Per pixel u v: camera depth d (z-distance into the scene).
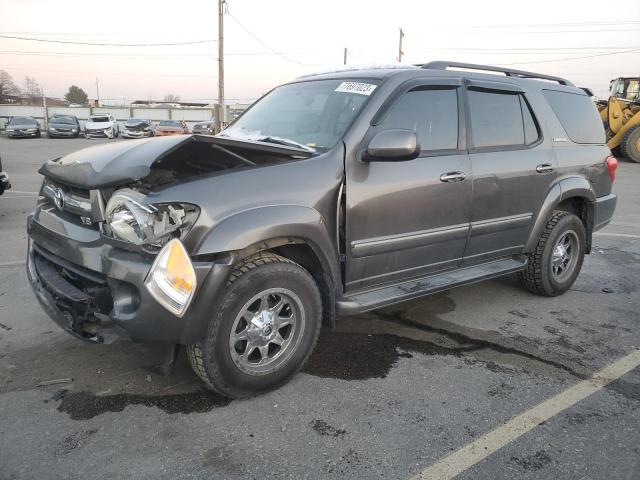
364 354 3.60
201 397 2.99
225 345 2.78
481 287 5.13
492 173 3.96
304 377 3.26
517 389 3.19
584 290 5.13
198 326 2.65
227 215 2.67
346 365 3.43
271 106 4.05
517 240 4.39
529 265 4.70
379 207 3.29
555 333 4.07
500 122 4.16
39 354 3.44
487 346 3.79
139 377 3.18
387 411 2.91
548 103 4.62
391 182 3.33
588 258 6.32
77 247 2.87
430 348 3.73
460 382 3.26
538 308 4.60
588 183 4.83
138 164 2.65
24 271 5.15
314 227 2.96
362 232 3.25
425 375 3.33
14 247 6.04
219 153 2.88
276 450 2.55
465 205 3.81
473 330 4.07
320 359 3.51
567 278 4.89
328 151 3.16
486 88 4.06
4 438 2.57
